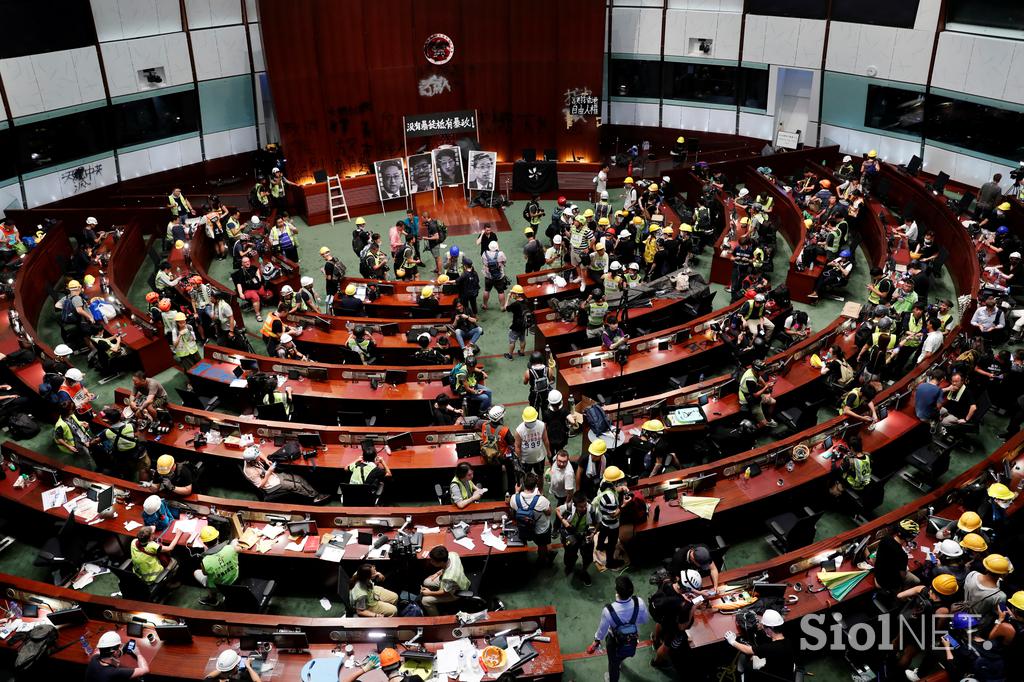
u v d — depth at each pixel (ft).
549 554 46.70
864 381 57.72
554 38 107.96
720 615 38.60
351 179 106.93
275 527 44.37
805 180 100.22
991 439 57.62
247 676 35.65
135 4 99.50
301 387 59.41
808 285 77.71
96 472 53.98
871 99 104.06
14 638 37.93
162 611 38.01
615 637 35.86
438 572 40.78
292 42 100.99
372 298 75.97
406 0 104.37
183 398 57.41
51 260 84.69
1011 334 67.92
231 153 115.03
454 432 51.26
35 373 62.54
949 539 41.47
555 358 62.95
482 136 114.52
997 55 89.15
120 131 103.35
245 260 80.53
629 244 84.23
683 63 115.96
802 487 47.83
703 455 54.54
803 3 104.37
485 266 78.33
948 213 84.17
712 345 64.39
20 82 91.50
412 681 34.76
